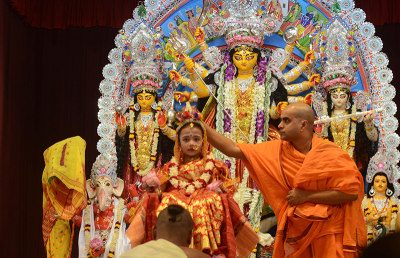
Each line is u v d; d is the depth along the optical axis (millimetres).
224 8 6031
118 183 5594
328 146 3703
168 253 2529
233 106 5656
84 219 5426
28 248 6621
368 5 6750
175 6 6191
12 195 6258
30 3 6863
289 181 3789
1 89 5977
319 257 3650
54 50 7055
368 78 5949
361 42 6035
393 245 1340
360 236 3752
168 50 6137
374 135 5574
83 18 6910
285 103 5461
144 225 3889
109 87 5902
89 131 6930
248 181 5566
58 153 5320
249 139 5586
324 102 5824
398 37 6770
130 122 5707
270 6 6148
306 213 3607
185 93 5766
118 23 6902
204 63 6219
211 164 4156
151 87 5746
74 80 7008
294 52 6160
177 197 3924
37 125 6934
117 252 5289
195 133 4156
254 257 5281
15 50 6500
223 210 3932
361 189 3805
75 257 6523
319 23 6000
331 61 5742
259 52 5785
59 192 5316
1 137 5965
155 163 5641
